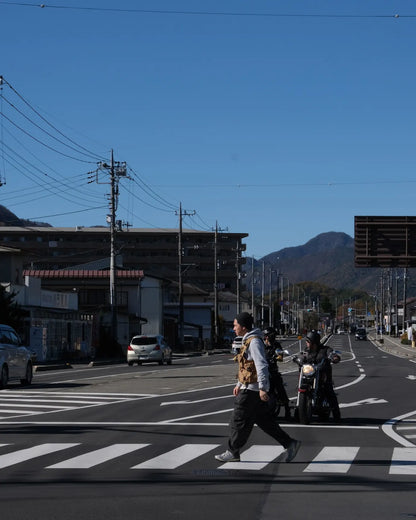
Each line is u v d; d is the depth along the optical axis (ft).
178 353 236.43
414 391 82.17
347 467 34.53
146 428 49.14
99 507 25.70
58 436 45.01
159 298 273.95
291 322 602.85
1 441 42.73
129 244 486.38
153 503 26.43
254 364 34.12
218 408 62.49
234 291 511.40
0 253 190.90
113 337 188.55
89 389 82.64
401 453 39.04
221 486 29.71
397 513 25.41
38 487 29.30
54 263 470.80
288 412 53.98
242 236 502.79
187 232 495.41
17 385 89.40
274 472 32.99
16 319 151.53
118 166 183.52
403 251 136.87
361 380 101.24
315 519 24.40
